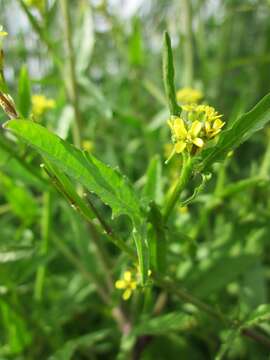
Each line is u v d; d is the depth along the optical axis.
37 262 0.17
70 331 0.19
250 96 0.27
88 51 0.19
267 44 0.28
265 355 0.17
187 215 0.17
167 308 0.18
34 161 0.17
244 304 0.17
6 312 0.17
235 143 0.10
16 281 0.17
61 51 0.24
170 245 0.17
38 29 0.17
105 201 0.10
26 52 0.25
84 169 0.10
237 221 0.18
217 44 0.29
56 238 0.17
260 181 0.16
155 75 0.31
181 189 0.10
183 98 0.17
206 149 0.10
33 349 0.18
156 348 0.18
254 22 0.33
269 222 0.18
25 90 0.14
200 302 0.12
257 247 0.18
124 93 0.26
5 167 0.16
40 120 0.17
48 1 0.17
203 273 0.17
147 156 0.23
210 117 0.10
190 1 0.23
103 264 0.17
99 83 0.29
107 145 0.23
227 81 0.29
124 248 0.11
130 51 0.21
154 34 0.30
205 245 0.18
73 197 0.10
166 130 0.21
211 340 0.17
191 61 0.23
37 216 0.18
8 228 0.22
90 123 0.22
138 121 0.19
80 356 0.19
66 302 0.19
